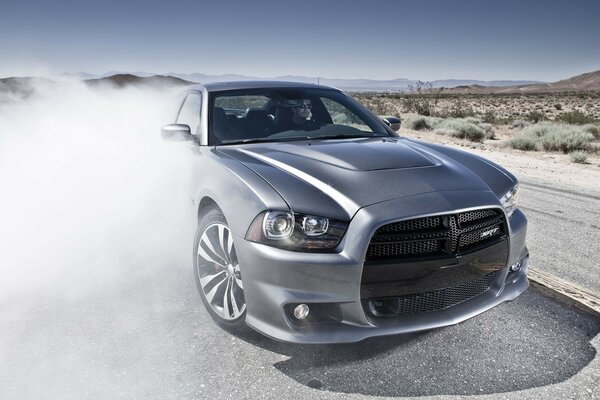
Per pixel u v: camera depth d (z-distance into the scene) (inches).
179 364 97.0
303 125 151.4
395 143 135.8
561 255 164.4
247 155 121.3
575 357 100.2
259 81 173.6
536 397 87.3
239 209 99.3
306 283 91.4
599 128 674.2
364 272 91.6
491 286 111.2
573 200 253.6
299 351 102.3
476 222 100.6
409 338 108.0
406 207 93.8
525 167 386.0
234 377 93.0
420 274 94.7
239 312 104.1
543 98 2962.6
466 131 644.1
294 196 96.0
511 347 104.1
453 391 89.1
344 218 92.5
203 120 144.2
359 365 97.5
